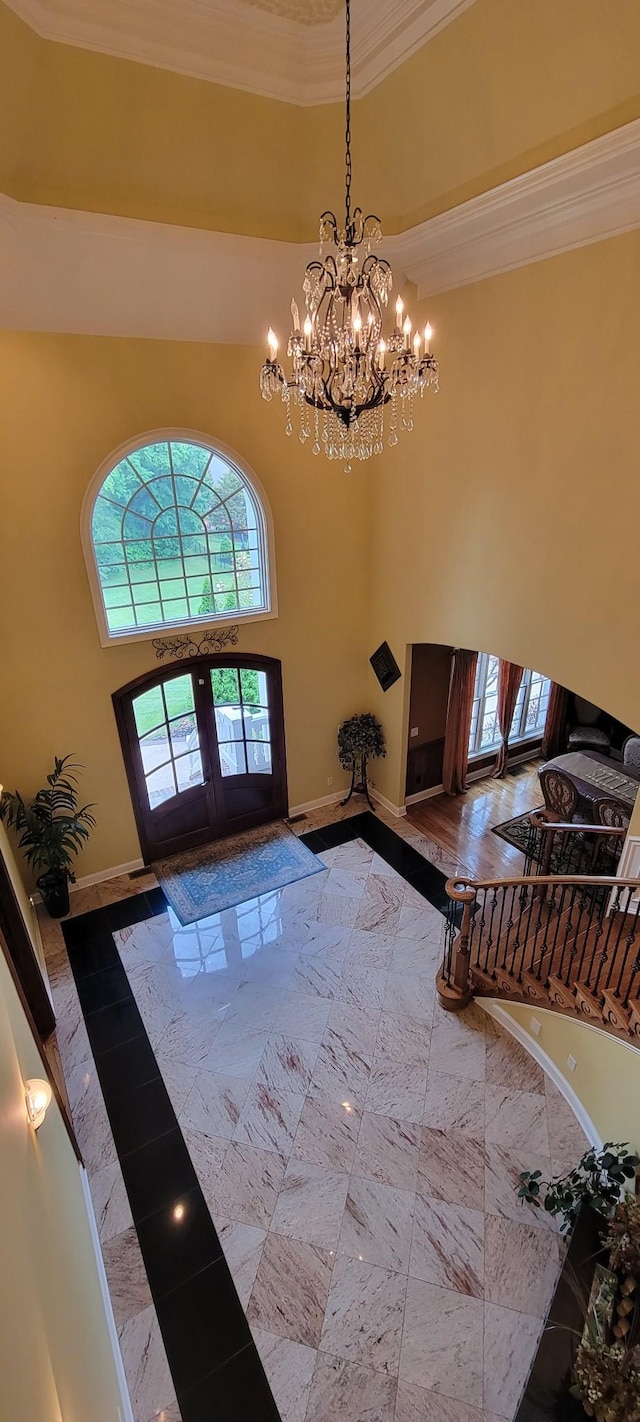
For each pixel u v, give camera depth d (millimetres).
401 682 6176
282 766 6469
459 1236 3166
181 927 5238
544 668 4512
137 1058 4121
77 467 4480
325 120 3418
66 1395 1519
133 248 3693
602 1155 3188
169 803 5934
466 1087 3900
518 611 4617
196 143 3289
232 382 4859
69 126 3000
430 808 6973
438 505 5090
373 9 2816
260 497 5328
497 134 3172
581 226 3381
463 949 4285
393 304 4680
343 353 2443
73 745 5168
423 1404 2623
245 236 3869
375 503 5848
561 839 5957
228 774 6219
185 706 5719
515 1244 3131
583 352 3621
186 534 5234
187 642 5438
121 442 4582
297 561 5758
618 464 3607
